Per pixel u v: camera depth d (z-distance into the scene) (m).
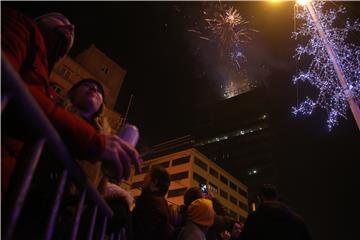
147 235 2.59
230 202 58.09
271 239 3.34
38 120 0.83
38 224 1.24
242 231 3.61
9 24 1.02
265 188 4.02
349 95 9.04
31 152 0.85
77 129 1.00
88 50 32.84
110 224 1.96
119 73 34.88
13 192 0.80
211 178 54.41
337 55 9.85
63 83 27.98
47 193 1.24
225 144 82.12
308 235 3.52
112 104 32.69
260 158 75.00
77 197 1.36
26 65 1.11
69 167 1.08
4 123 0.85
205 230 3.21
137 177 43.16
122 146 1.17
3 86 0.69
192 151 51.59
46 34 1.41
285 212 3.55
